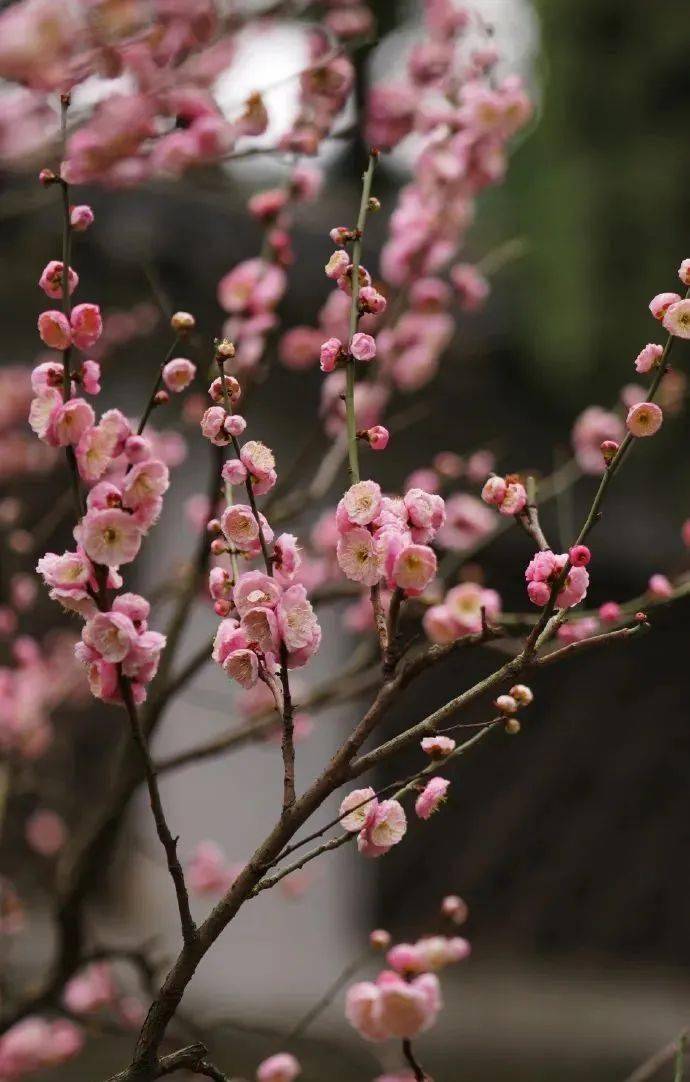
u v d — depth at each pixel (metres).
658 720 6.33
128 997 3.11
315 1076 4.20
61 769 4.83
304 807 1.28
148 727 2.51
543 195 5.68
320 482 2.75
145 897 4.98
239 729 2.68
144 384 4.46
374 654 2.81
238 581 1.27
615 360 5.64
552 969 5.99
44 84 1.89
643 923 6.21
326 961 5.14
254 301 2.56
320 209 5.32
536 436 5.77
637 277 5.63
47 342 1.24
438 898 5.88
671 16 5.80
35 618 4.45
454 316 5.12
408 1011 1.33
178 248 4.17
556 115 5.81
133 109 2.06
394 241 2.90
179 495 4.61
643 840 6.29
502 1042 5.25
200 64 2.15
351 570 1.27
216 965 4.86
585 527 1.31
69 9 1.80
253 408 5.11
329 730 4.98
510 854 6.09
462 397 5.57
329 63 2.38
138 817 4.85
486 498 1.41
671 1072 5.04
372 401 2.92
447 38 2.78
